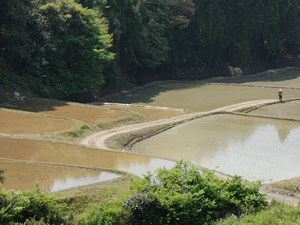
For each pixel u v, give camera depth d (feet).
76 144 79.71
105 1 165.68
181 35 224.12
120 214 40.29
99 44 149.69
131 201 40.63
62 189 51.62
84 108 120.78
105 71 169.99
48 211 40.04
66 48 145.89
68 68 150.61
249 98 161.89
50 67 142.82
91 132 96.53
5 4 124.36
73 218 42.11
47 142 79.51
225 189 46.60
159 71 224.12
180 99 161.38
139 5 192.44
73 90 148.87
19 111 107.86
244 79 231.71
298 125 111.34
